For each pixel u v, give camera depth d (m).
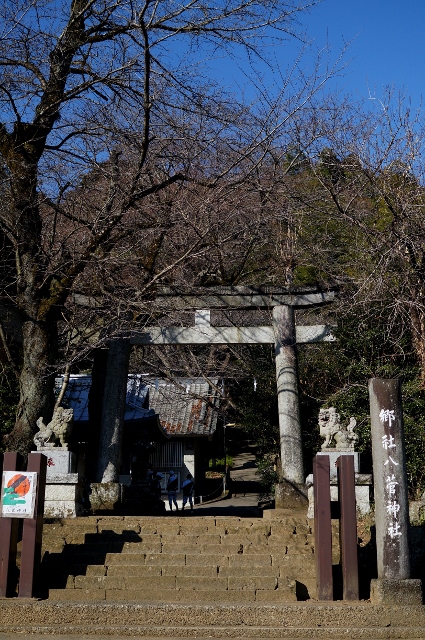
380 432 9.70
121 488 14.40
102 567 10.52
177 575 10.35
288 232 18.16
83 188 14.91
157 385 26.20
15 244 13.81
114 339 14.73
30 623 9.18
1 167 13.89
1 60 14.06
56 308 13.70
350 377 16.02
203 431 30.03
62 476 12.55
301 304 15.23
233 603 9.45
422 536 11.02
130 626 9.02
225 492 32.66
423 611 9.08
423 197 14.89
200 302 15.13
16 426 13.36
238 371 21.45
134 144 14.45
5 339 14.31
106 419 14.72
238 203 14.70
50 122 14.06
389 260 13.91
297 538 11.36
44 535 11.52
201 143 14.95
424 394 14.72
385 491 9.53
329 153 16.06
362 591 10.29
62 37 13.88
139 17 12.61
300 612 9.09
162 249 16.20
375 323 15.66
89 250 13.51
